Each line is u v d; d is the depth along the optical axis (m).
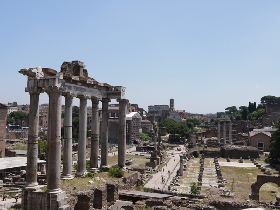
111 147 185.12
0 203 57.41
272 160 128.75
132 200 41.88
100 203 37.62
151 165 121.50
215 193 44.50
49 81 34.81
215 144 195.38
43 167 92.44
